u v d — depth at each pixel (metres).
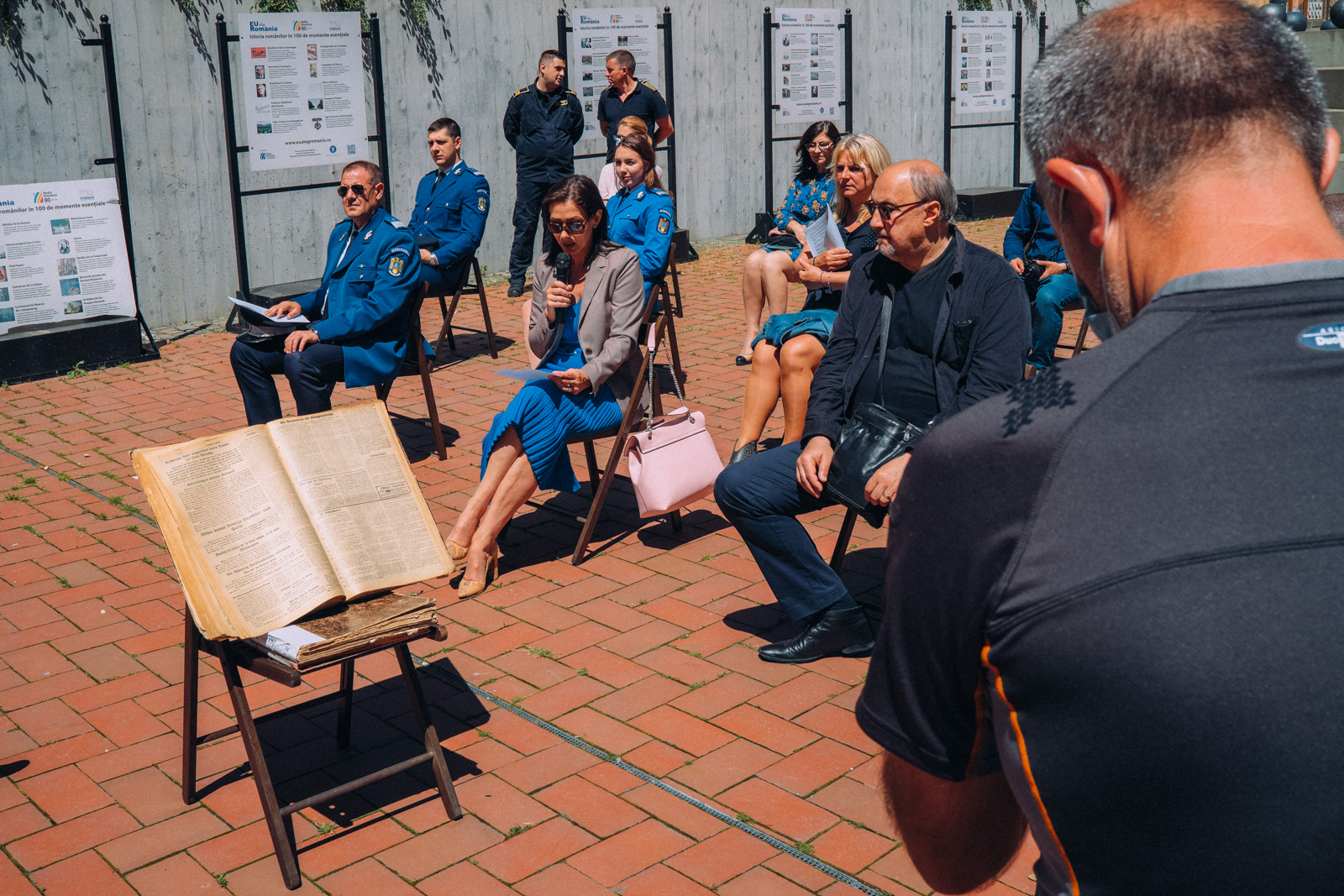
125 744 3.57
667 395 7.17
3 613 4.49
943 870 1.17
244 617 2.82
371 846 3.04
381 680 3.94
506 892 2.83
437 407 6.63
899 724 1.05
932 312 3.82
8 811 3.23
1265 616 0.76
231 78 9.37
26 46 8.32
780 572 3.91
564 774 3.34
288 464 3.07
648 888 2.83
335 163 9.59
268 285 9.80
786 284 7.60
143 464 2.89
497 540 5.15
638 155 6.99
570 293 4.79
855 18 13.58
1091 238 0.97
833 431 3.88
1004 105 15.30
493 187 11.04
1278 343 0.84
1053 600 0.84
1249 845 0.77
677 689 3.81
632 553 4.96
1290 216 0.88
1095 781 0.82
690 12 12.12
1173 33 0.90
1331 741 0.74
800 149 7.50
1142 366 0.87
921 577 0.96
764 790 3.23
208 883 2.91
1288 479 0.79
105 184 8.20
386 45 10.09
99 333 8.13
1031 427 0.89
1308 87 0.90
